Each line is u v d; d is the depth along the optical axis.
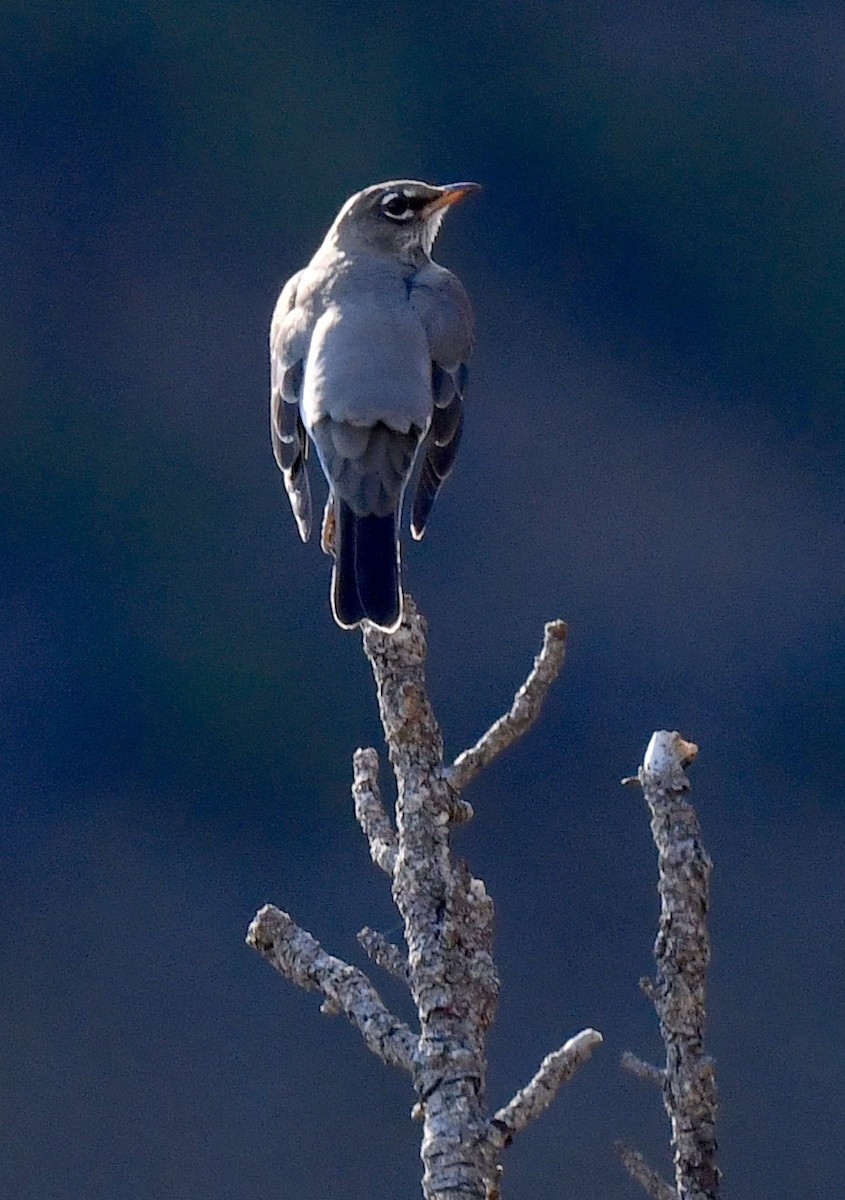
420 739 5.43
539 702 5.46
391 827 5.54
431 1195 4.97
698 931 5.23
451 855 5.35
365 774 5.63
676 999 5.21
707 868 5.27
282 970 5.29
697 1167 5.12
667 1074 5.19
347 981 5.21
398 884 5.29
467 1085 5.05
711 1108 5.15
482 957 5.20
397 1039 5.15
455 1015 5.12
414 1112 5.17
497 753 5.45
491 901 5.27
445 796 5.38
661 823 5.30
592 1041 5.04
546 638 5.45
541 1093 5.01
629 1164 5.15
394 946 5.30
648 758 5.35
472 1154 4.98
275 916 5.32
